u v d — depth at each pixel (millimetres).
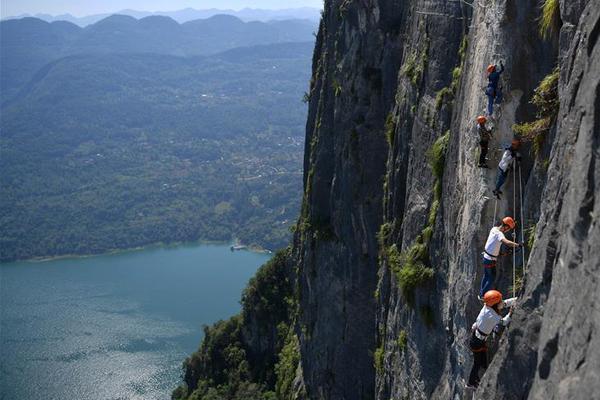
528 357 15078
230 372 79938
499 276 19359
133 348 137125
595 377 11242
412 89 32938
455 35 28516
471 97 22172
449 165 24594
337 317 49969
